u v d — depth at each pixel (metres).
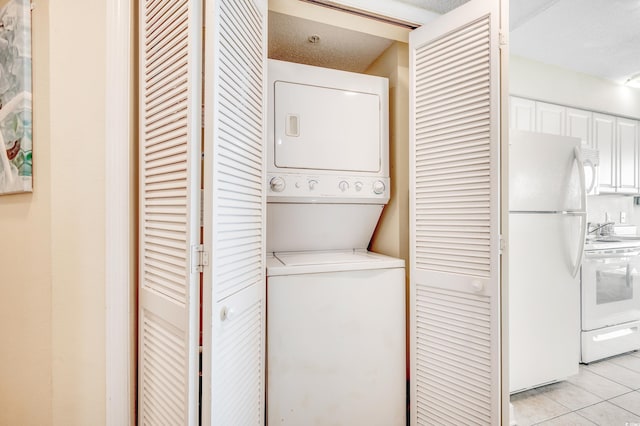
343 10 1.58
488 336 1.33
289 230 1.83
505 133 1.33
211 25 0.94
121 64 1.19
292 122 1.65
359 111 1.80
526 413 1.88
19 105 1.24
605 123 3.09
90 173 1.20
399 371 1.64
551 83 2.77
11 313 1.36
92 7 1.21
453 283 1.45
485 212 1.34
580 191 2.16
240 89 1.14
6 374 1.39
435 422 1.51
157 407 1.10
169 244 1.04
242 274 1.17
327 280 1.51
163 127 1.08
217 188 0.97
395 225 1.86
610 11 2.02
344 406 1.52
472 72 1.39
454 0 1.63
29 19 1.26
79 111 1.20
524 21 2.02
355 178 1.76
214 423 0.95
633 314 2.60
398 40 1.84
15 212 1.34
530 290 2.01
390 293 1.63
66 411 1.19
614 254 2.50
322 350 1.49
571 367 2.15
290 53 2.07
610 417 1.84
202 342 0.96
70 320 1.20
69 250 1.20
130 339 1.21
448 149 1.48
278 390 1.41
